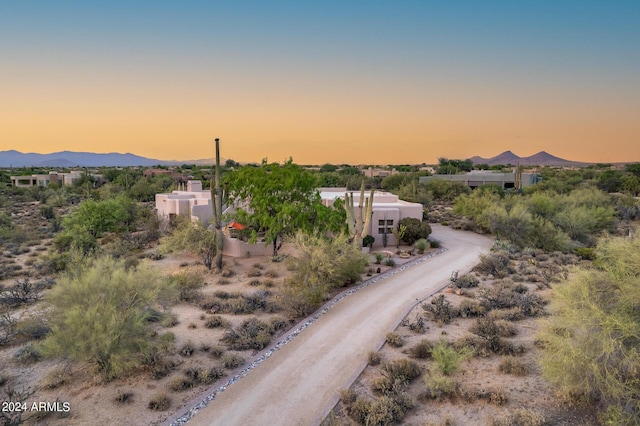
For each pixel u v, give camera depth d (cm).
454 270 2709
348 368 1441
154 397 1239
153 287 1533
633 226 4262
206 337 1706
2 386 1351
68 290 1402
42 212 5241
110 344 1273
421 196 6284
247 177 2978
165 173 10919
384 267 2803
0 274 2558
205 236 2728
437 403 1229
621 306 1123
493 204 4325
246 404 1232
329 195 4391
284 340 1677
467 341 1578
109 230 3944
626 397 1030
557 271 2572
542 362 1188
